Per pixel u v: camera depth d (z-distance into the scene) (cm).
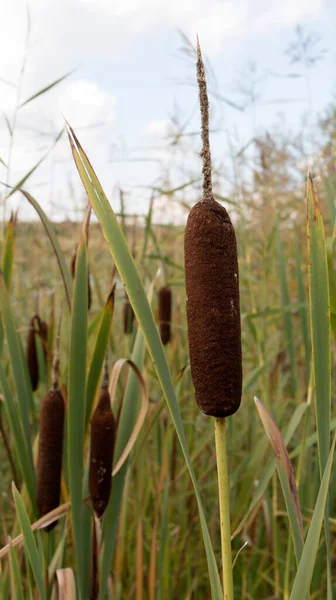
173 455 134
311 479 122
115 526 85
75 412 79
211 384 57
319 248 66
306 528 113
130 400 89
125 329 129
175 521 157
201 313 57
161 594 111
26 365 106
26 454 87
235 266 58
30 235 244
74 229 214
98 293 146
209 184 58
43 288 198
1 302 87
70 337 78
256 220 209
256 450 106
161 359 64
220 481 60
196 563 137
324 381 66
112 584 103
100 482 79
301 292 131
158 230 198
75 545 81
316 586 105
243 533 133
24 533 74
